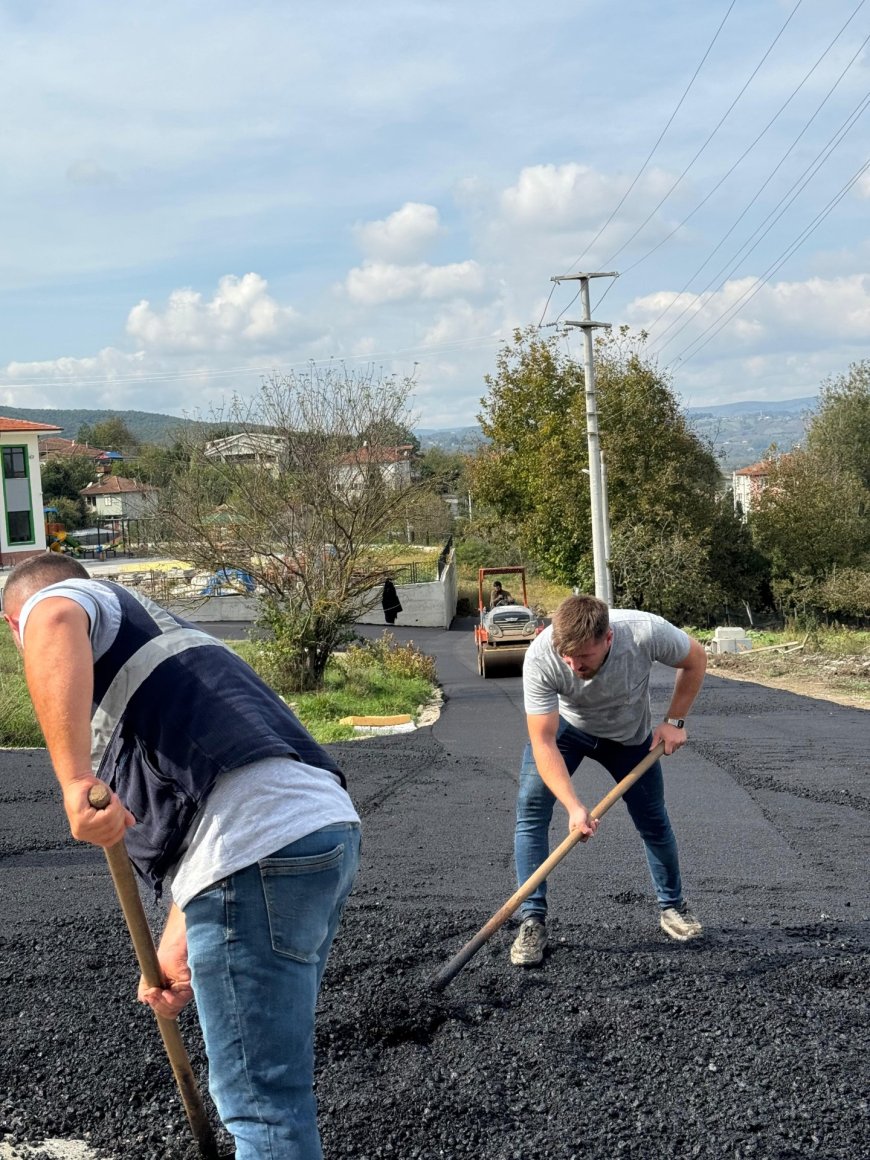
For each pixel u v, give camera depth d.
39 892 5.00
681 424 41.53
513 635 24.19
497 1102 2.90
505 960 3.89
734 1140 2.73
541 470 41.84
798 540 41.97
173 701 2.12
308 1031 2.13
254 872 2.06
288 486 20.33
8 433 48.06
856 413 49.81
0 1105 2.93
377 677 20.31
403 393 20.83
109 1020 3.38
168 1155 2.71
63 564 2.27
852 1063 3.08
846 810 7.25
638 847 6.01
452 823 7.04
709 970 3.77
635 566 37.53
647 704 4.14
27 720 12.67
